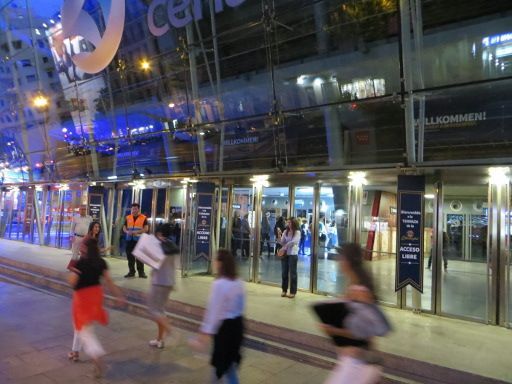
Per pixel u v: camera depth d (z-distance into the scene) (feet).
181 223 43.62
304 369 18.06
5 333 21.48
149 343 20.25
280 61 34.94
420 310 26.84
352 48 31.60
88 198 50.01
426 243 28.14
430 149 27.84
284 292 29.94
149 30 43.91
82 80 53.26
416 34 27.78
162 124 45.37
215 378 13.42
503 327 24.27
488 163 24.72
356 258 10.26
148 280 34.96
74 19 42.11
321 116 32.83
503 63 26.32
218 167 40.01
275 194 35.88
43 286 34.96
